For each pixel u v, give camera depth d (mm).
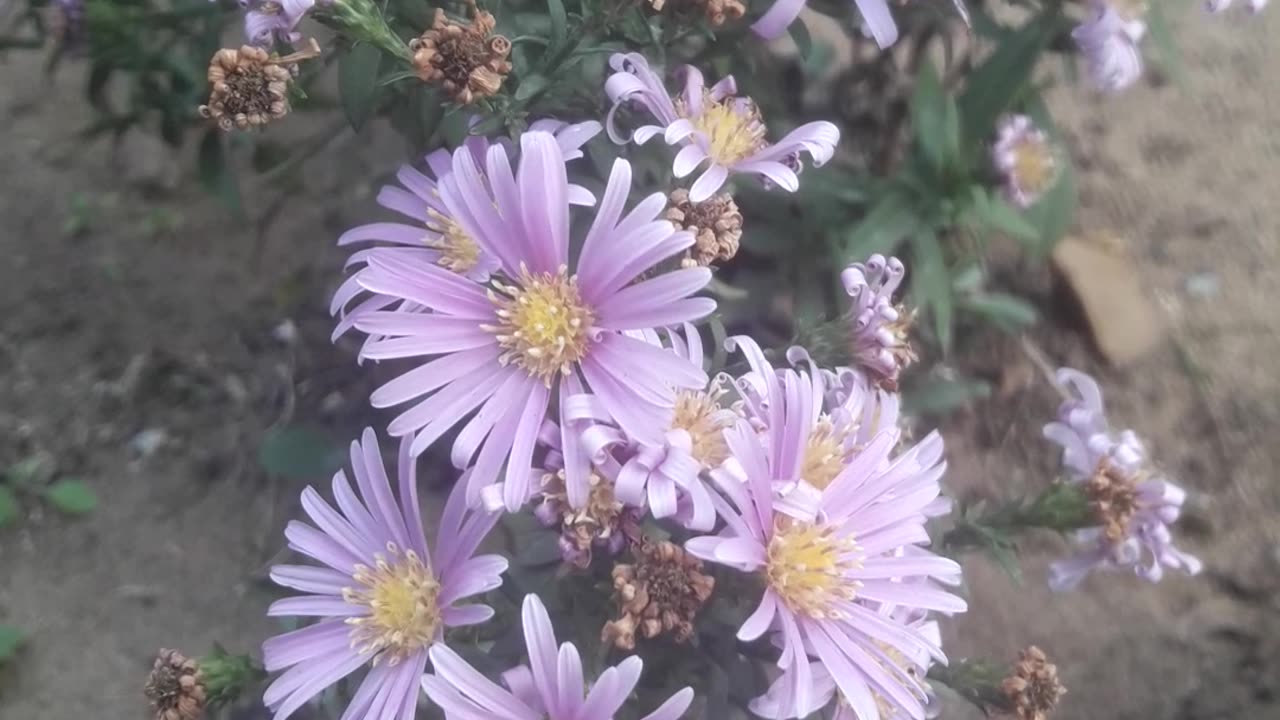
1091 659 297
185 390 329
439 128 243
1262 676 292
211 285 346
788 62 296
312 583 188
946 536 214
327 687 197
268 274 346
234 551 309
